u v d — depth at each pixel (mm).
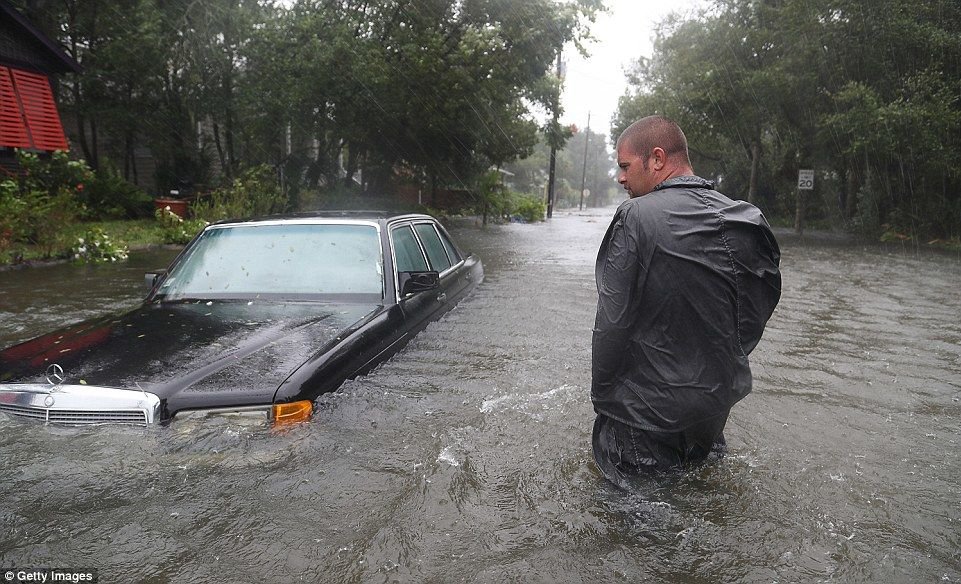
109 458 2541
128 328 3459
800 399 3650
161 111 19750
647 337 2232
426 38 20391
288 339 3277
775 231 22438
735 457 2732
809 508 2369
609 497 2379
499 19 21109
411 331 4160
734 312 2207
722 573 2002
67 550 2061
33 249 9648
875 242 17953
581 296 6770
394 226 4730
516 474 2596
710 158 32344
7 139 14312
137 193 16578
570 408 3305
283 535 2162
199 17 17688
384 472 2582
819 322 5918
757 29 20922
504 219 26188
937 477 2650
